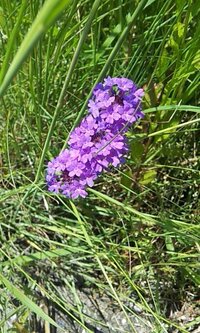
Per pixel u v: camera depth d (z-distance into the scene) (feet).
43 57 0.67
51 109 0.70
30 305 0.55
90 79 0.69
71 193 0.56
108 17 0.69
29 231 0.70
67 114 0.70
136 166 0.67
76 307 0.66
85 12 0.66
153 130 0.67
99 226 0.69
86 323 0.66
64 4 0.21
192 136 0.73
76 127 0.55
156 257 0.68
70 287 0.64
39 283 0.67
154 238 0.69
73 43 0.64
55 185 0.57
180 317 0.68
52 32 0.58
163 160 0.72
